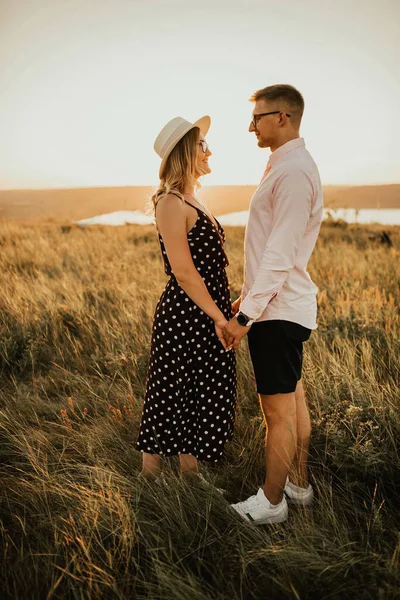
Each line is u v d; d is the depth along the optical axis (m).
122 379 3.55
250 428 2.78
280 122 1.98
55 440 2.81
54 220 18.00
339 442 2.35
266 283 1.89
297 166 1.87
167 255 2.15
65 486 2.29
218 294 2.24
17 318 4.56
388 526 2.03
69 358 4.02
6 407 3.13
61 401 3.33
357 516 2.11
